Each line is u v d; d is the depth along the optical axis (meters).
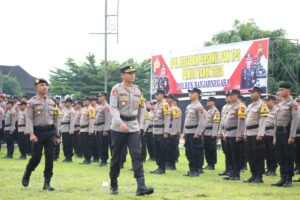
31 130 9.74
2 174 12.74
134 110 9.55
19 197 9.11
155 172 14.32
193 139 13.91
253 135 12.29
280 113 11.69
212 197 9.51
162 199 9.06
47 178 10.05
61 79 45.84
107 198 9.02
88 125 17.30
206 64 27.88
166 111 14.22
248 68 25.06
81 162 17.94
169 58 30.61
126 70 9.57
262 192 10.40
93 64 46.06
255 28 35.19
